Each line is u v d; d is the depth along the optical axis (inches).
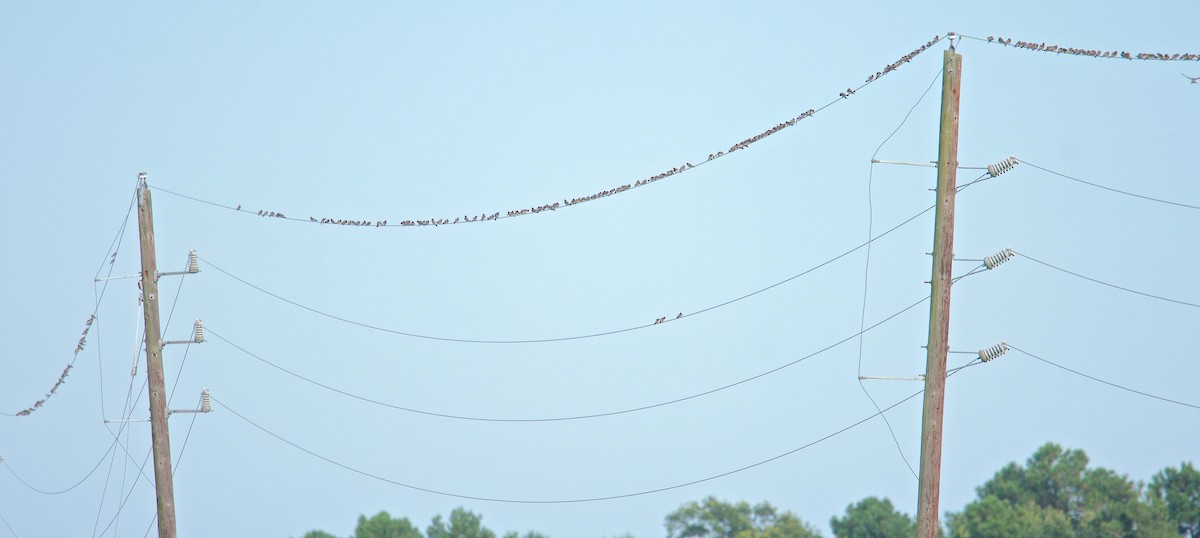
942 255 795.4
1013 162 804.0
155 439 1006.4
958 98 799.1
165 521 1001.5
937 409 792.9
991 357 812.6
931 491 791.1
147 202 1013.2
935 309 795.4
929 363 795.4
